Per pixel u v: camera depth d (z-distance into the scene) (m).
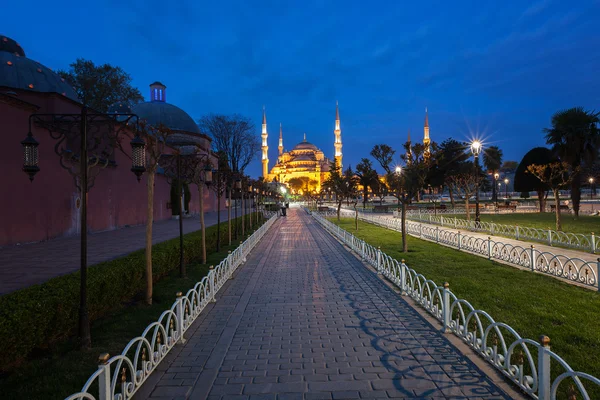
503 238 17.31
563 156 22.69
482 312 4.82
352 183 30.61
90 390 4.14
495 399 3.88
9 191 14.20
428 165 14.29
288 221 34.84
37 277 8.88
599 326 5.80
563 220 24.47
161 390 4.22
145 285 7.81
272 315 7.02
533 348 5.08
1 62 17.45
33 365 4.75
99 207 20.02
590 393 3.86
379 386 4.23
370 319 6.64
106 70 33.88
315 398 4.00
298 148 150.00
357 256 13.77
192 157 14.38
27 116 15.02
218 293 8.70
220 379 4.49
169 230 20.94
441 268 10.69
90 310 5.97
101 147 17.73
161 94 39.06
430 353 5.08
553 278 9.27
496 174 51.50
